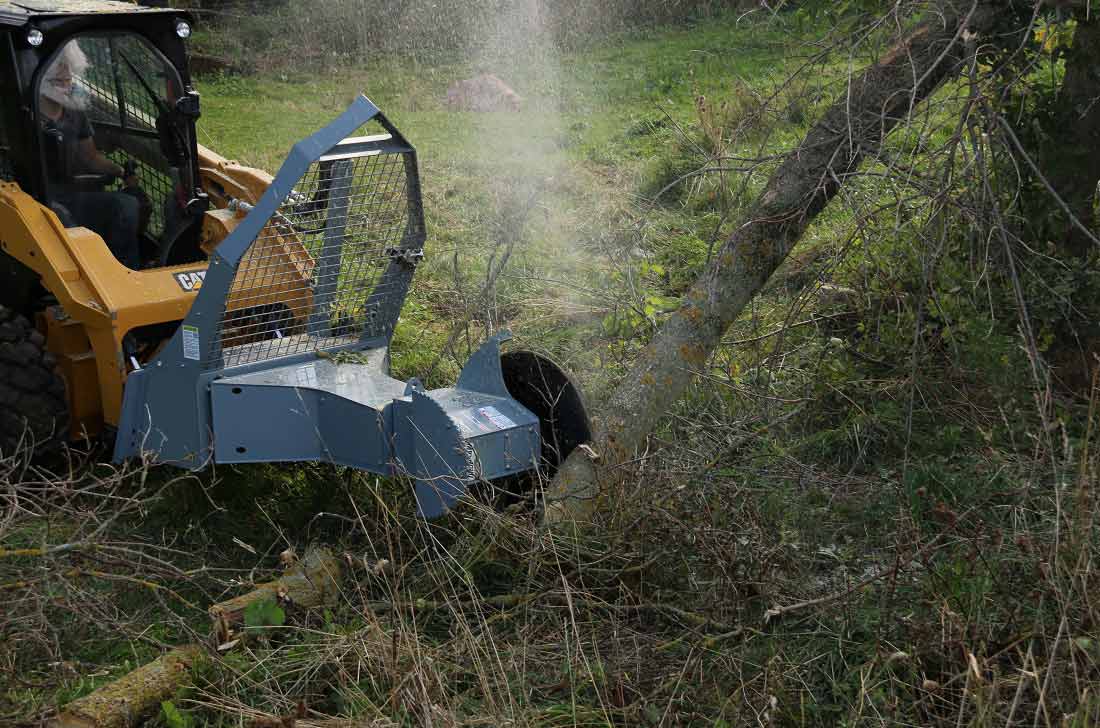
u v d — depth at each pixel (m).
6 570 3.84
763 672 3.30
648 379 4.42
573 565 3.76
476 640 3.38
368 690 3.33
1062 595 3.07
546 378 4.34
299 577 3.75
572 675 3.26
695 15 17.61
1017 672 3.10
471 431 3.96
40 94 4.61
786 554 3.78
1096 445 3.56
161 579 4.04
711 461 4.39
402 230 4.98
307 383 4.21
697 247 7.52
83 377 4.79
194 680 3.31
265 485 4.72
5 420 4.57
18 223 4.57
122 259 5.06
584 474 4.09
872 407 5.11
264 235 4.88
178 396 4.23
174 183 5.25
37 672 3.51
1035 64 4.53
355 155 4.20
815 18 5.20
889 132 4.59
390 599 3.69
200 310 4.08
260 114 13.38
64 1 5.05
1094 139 4.93
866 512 4.27
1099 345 5.00
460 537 3.98
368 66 16.44
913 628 3.27
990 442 4.41
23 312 4.87
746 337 5.80
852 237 4.86
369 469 4.07
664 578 3.83
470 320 6.34
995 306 5.10
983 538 3.61
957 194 4.67
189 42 17.30
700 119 9.77
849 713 3.15
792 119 8.28
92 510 3.88
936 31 4.53
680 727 3.15
